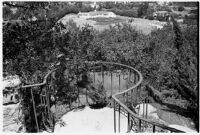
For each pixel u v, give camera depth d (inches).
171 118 202.2
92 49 278.8
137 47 299.7
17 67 181.5
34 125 159.0
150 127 175.0
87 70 237.0
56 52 220.4
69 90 220.8
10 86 142.7
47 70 199.9
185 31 271.0
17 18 208.7
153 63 283.6
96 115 179.2
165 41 326.0
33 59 192.2
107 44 304.0
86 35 284.2
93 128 158.7
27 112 155.9
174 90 263.3
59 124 165.8
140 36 343.6
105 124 163.9
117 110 187.5
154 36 339.9
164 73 276.8
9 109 139.1
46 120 166.7
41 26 207.5
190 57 247.0
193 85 231.1
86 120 170.7
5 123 137.6
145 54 297.1
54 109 193.0
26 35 195.9
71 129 156.9
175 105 232.8
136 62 285.0
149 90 253.8
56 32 224.1
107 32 346.3
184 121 200.8
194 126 194.1
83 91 226.2
